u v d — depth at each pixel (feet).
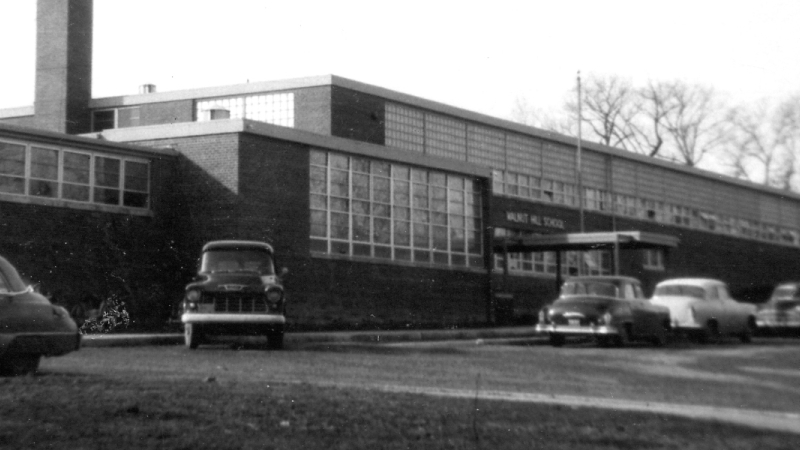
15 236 89.40
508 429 29.55
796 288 109.91
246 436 26.71
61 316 41.06
